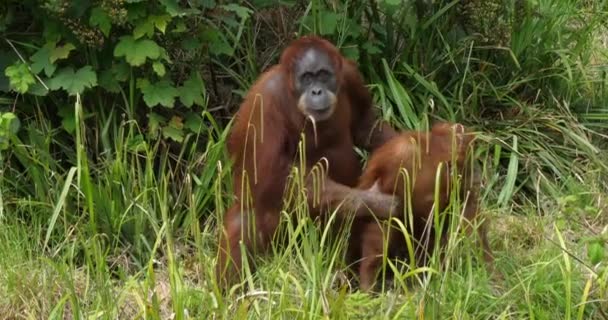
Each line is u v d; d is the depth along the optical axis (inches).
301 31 458.3
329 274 332.2
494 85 478.6
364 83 451.2
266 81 386.0
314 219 377.4
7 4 419.2
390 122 443.5
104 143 411.8
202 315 324.5
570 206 416.5
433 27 472.1
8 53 421.7
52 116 432.5
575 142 456.8
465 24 482.9
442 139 368.8
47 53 407.8
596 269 362.0
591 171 443.5
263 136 379.9
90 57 421.4
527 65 479.5
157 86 413.7
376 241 369.4
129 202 401.7
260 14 486.6
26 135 420.5
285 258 347.9
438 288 329.4
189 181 361.1
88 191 360.5
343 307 323.9
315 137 383.2
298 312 319.6
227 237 366.6
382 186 376.8
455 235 327.9
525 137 456.4
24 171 415.8
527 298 322.7
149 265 323.3
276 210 382.0
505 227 408.8
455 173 335.9
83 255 396.8
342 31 450.0
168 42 429.1
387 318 319.6
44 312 352.8
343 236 363.3
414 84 464.1
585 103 482.6
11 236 386.3
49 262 345.4
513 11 477.4
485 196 418.3
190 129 428.8
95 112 417.4
